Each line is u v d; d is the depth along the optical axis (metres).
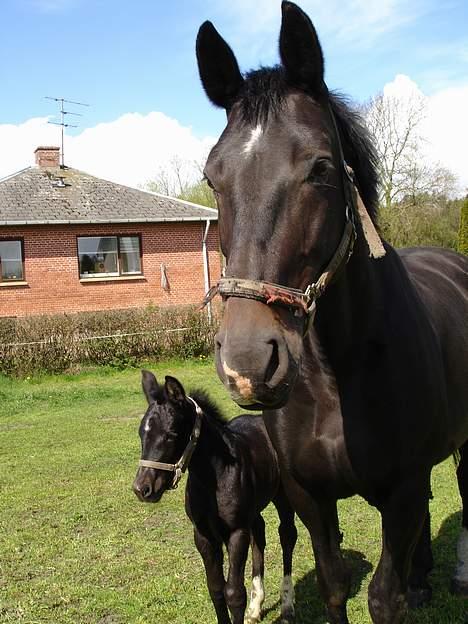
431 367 2.74
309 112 2.05
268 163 1.95
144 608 4.00
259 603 4.02
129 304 21.61
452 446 3.18
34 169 23.84
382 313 2.60
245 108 2.09
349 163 2.45
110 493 6.46
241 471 3.79
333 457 2.63
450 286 3.71
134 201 22.58
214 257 22.61
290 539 4.09
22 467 7.55
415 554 3.99
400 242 25.48
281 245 1.93
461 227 24.69
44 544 5.14
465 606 3.85
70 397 12.30
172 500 6.20
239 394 1.75
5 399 12.25
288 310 1.92
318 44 2.05
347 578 2.84
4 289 20.33
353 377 2.55
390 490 2.63
